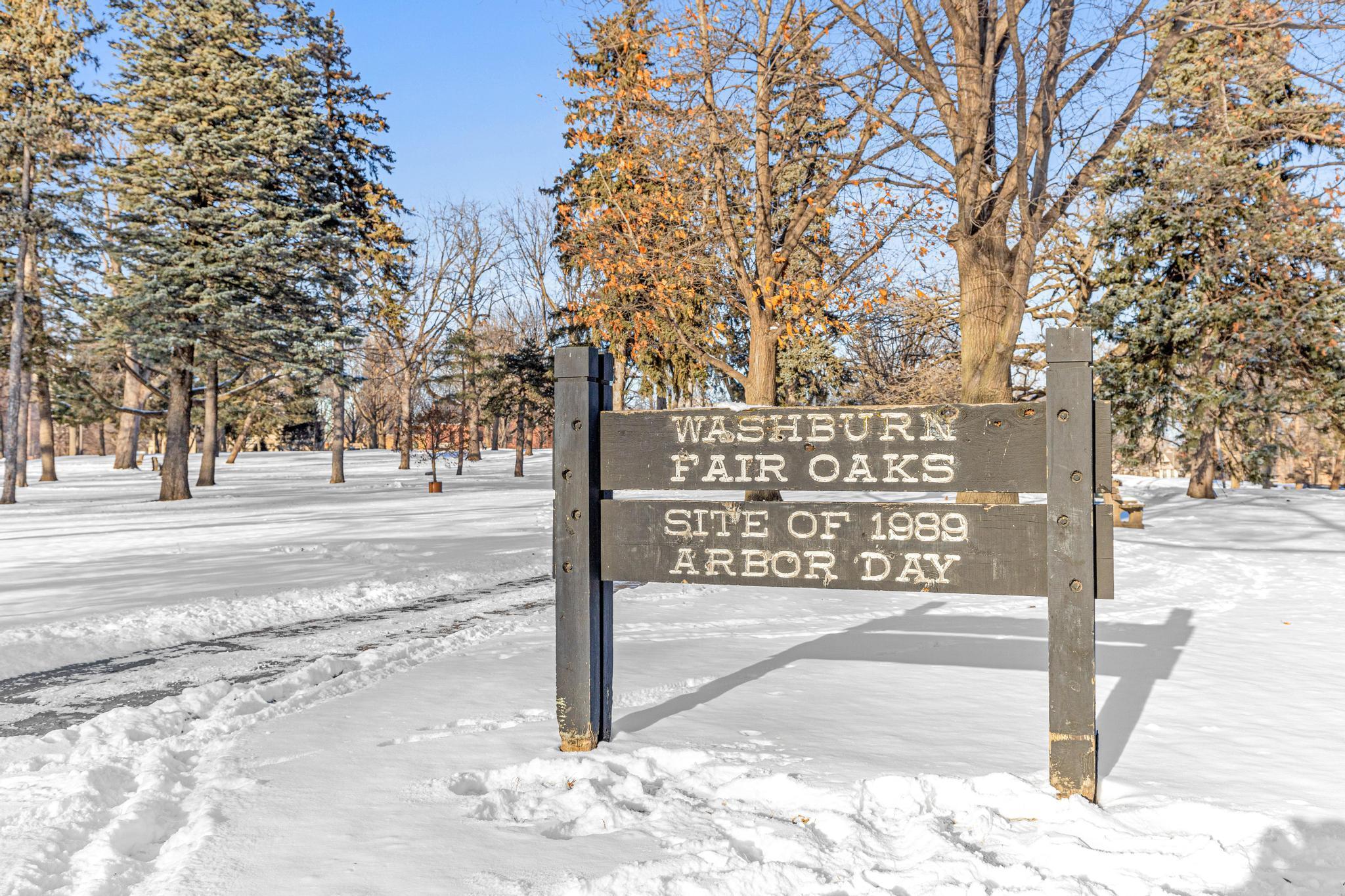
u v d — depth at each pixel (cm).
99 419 5816
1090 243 2381
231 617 892
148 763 420
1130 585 1144
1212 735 455
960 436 389
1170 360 2453
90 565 1329
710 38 1702
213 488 3759
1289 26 1152
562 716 432
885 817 342
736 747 432
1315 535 1816
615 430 443
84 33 3125
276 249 3150
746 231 2433
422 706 529
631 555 438
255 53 3319
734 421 426
